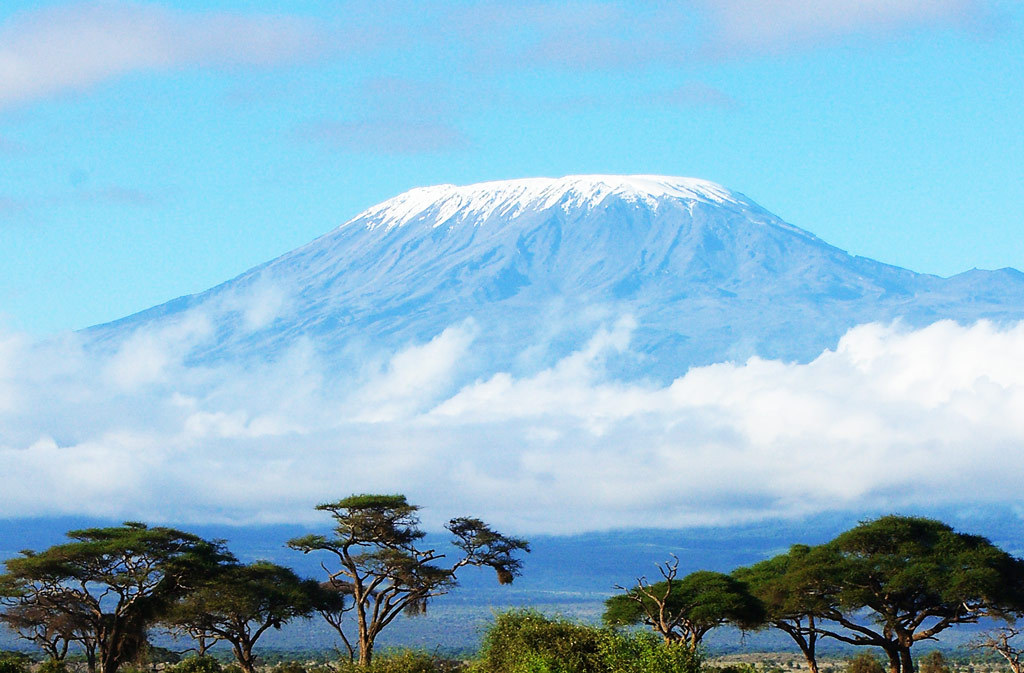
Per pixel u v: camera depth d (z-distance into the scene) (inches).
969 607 7603.4
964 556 7628.0
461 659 5846.5
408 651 5014.8
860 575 7662.4
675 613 7711.6
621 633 4554.6
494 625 4692.4
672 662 4338.1
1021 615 7667.3
